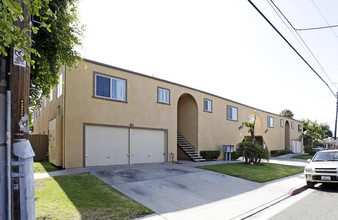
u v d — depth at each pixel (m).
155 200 6.66
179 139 17.91
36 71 6.99
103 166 11.15
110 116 11.73
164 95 14.84
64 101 10.27
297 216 5.67
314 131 31.55
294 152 34.00
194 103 17.66
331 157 9.81
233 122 21.27
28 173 3.24
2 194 3.17
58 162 10.52
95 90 11.28
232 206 6.54
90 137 10.98
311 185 9.30
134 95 12.96
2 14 2.85
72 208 5.42
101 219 4.92
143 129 13.33
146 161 13.34
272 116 28.70
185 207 6.24
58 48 6.76
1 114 3.24
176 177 9.80
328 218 5.49
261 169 13.66
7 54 3.22
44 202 5.73
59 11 6.31
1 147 3.20
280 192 8.42
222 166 13.88
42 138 14.43
